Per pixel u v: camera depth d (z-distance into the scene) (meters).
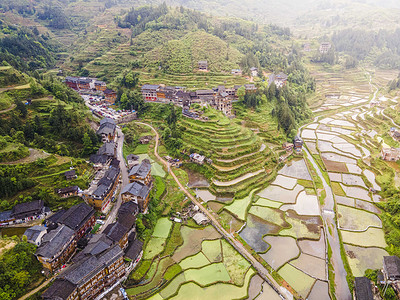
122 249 81.75
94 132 130.38
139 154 139.88
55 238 75.62
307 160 150.62
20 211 84.19
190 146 139.75
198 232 97.38
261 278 81.56
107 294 72.31
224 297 74.88
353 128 193.88
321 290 78.94
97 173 109.56
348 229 102.81
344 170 142.88
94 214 92.12
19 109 121.38
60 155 112.06
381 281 79.19
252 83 190.50
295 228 101.94
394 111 189.50
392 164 139.75
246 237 96.94
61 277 67.38
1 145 100.25
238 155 134.00
